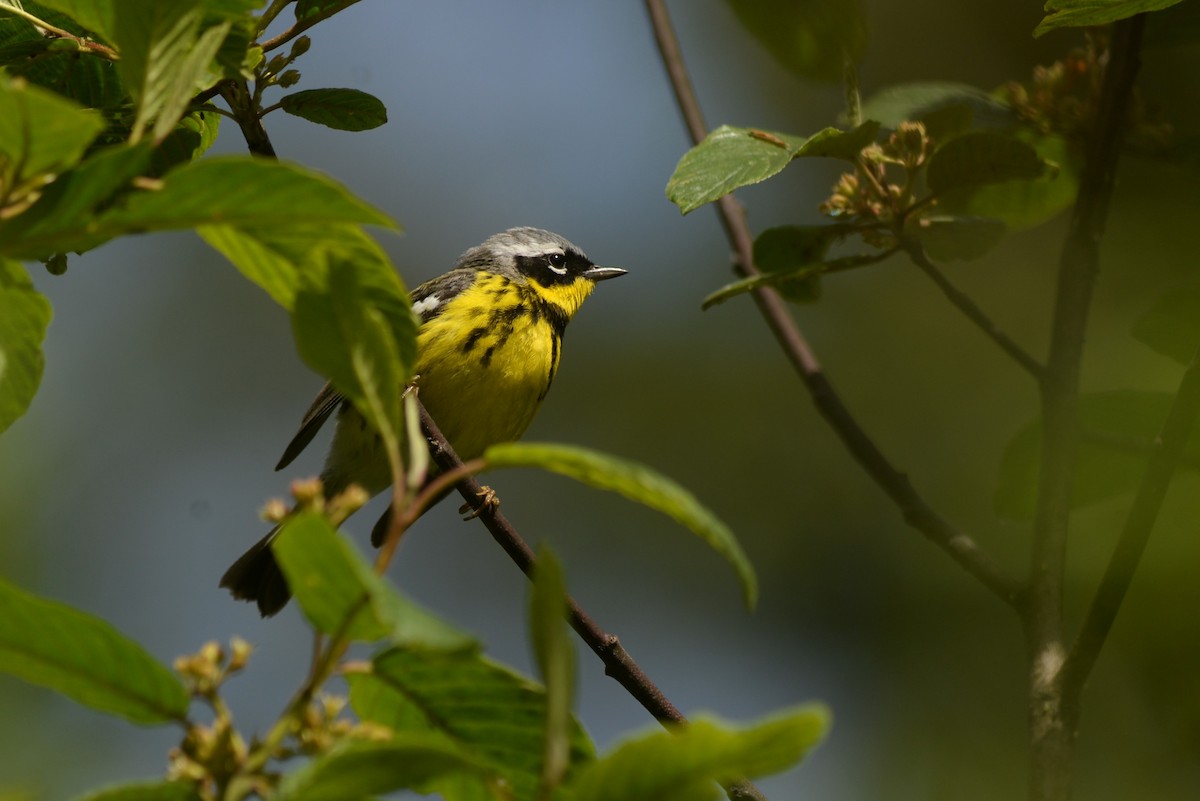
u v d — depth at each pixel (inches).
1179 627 459.8
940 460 663.1
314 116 271.9
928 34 724.0
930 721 584.4
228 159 138.5
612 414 724.7
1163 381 551.2
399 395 148.6
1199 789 469.1
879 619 626.8
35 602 141.9
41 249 146.9
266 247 165.3
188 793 141.9
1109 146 288.5
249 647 151.5
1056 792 220.2
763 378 710.5
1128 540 228.8
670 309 747.4
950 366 681.6
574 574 702.5
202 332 772.6
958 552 266.8
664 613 682.8
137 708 148.4
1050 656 239.9
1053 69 330.6
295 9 261.7
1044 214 377.7
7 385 195.3
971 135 278.1
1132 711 476.7
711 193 274.4
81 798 139.9
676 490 138.3
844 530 661.3
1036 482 321.7
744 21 327.9
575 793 129.1
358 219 145.7
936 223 306.2
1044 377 271.3
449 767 135.0
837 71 328.8
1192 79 600.7
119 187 155.1
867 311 703.7
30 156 139.4
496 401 470.9
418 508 141.7
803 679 623.2
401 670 164.4
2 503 581.9
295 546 134.7
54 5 181.0
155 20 153.3
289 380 775.1
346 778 133.2
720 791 131.6
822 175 748.0
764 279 300.5
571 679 126.0
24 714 454.6
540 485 732.0
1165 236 568.4
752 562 667.4
